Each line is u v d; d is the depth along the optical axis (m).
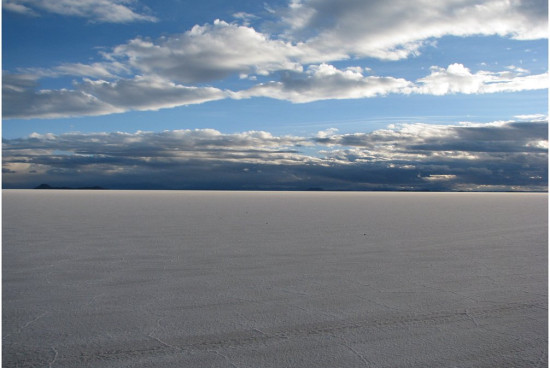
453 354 3.74
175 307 5.03
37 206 23.28
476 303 5.20
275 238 10.52
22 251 8.50
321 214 18.66
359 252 8.64
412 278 6.46
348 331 4.27
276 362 3.57
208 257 8.01
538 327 4.40
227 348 3.85
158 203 28.25
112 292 5.64
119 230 11.95
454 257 8.16
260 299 5.36
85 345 3.91
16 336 4.12
